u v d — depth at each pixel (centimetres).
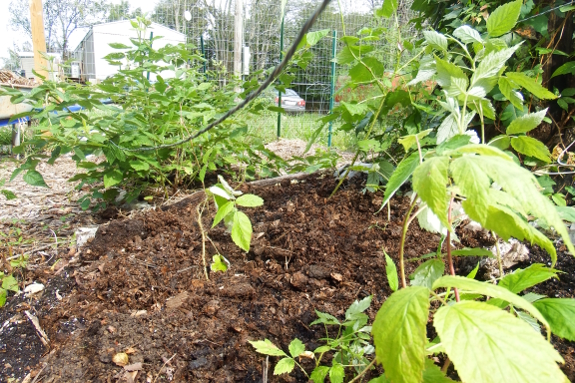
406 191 252
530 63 249
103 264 200
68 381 137
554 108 249
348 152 598
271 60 888
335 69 738
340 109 242
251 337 149
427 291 66
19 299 195
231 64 800
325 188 280
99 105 261
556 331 84
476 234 195
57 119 255
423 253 192
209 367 138
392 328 63
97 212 331
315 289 176
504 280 95
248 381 132
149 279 187
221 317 161
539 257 182
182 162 315
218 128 326
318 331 150
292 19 759
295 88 780
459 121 119
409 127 249
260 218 252
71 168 501
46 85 248
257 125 699
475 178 64
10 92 239
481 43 141
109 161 268
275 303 168
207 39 827
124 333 155
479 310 62
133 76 277
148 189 336
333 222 229
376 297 165
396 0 214
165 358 143
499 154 71
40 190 403
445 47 150
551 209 60
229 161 334
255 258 206
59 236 284
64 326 165
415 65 241
